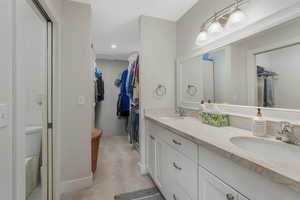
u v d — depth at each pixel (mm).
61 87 1585
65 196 1546
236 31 1275
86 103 1697
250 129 1159
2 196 621
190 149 1031
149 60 2033
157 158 1617
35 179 1287
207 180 870
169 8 1859
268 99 1067
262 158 628
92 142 1910
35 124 1257
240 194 668
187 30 1923
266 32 1068
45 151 1393
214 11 1485
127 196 1551
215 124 1320
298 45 906
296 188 468
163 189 1458
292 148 834
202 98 1708
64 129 1606
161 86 2098
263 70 1093
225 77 1406
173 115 2119
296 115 913
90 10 1702
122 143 3395
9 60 665
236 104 1303
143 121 2025
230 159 701
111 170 2109
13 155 691
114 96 4105
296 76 920
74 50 1637
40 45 1314
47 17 1338
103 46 3137
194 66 1819
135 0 1697
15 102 697
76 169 1658
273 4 1002
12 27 685
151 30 2039
